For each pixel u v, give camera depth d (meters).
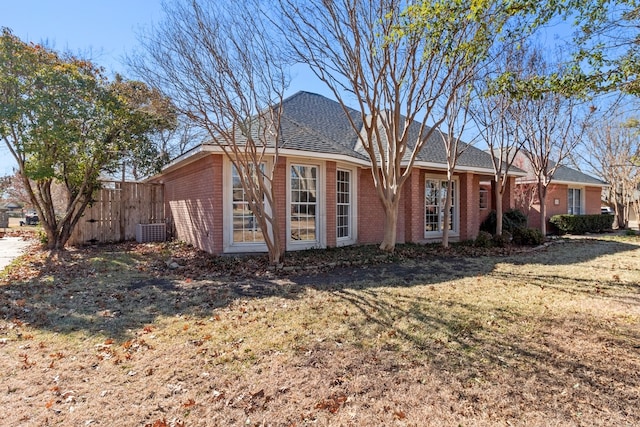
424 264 8.78
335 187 10.70
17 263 8.90
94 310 5.25
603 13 4.46
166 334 4.32
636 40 4.43
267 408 2.85
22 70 9.17
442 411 2.79
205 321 4.77
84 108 9.64
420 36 6.96
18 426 2.62
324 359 3.64
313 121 13.23
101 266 8.54
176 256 9.84
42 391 3.09
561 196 20.36
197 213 10.90
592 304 5.47
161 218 14.98
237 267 8.10
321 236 10.43
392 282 6.87
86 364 3.57
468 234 13.85
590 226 19.19
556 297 5.86
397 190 9.90
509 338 4.16
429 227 13.77
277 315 4.96
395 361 3.60
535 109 13.29
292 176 10.01
